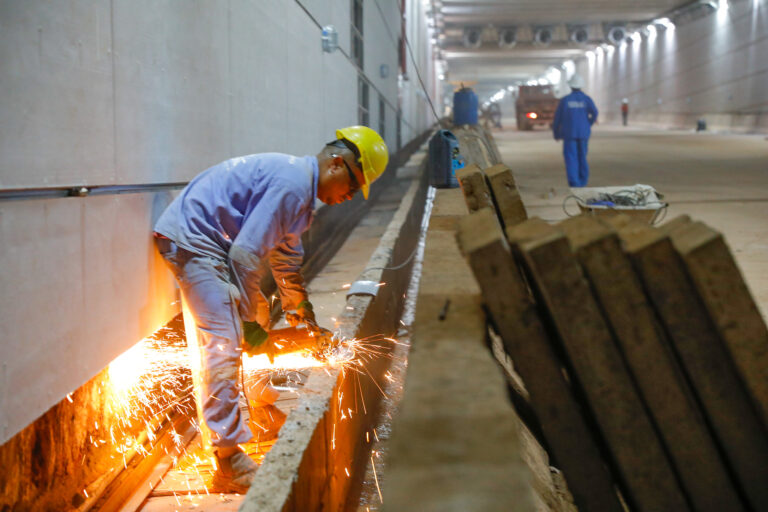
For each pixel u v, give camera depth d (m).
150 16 3.34
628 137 31.66
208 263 3.16
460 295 1.92
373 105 13.55
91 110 2.76
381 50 14.91
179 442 3.82
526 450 2.50
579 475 1.65
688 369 1.56
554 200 10.07
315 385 3.20
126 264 3.15
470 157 8.32
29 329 2.35
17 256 2.29
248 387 3.78
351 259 8.40
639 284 1.55
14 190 2.24
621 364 1.54
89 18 2.74
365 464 3.92
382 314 5.27
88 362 2.79
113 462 3.45
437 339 1.56
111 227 2.98
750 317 1.45
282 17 6.18
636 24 49.59
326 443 2.96
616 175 14.25
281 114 6.16
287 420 2.80
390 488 1.07
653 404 1.56
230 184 3.21
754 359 1.46
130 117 3.13
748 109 33.72
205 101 4.17
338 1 9.18
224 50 4.53
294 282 3.74
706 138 29.39
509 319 1.61
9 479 2.61
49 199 2.47
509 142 29.02
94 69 2.79
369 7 12.68
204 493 3.24
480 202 3.48
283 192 3.13
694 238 1.51
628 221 1.80
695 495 1.59
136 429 3.82
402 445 1.17
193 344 3.23
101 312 2.91
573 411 1.62
